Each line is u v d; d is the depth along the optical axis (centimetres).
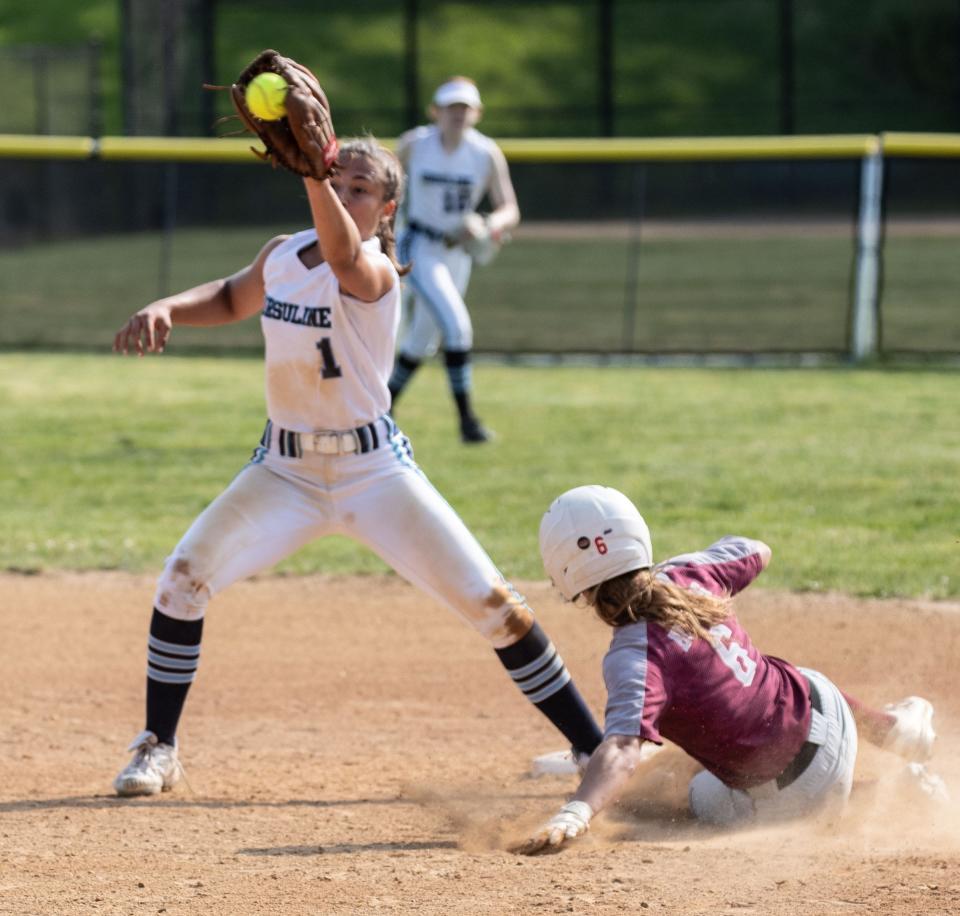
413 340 3872
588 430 3947
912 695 1922
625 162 5653
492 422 4084
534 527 2845
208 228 8288
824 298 6650
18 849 1345
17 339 5906
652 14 12188
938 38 11600
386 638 2297
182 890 1180
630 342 5728
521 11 12112
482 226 3684
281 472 1515
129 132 10138
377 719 1922
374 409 1491
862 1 12012
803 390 4653
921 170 9588
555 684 1526
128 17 10031
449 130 3681
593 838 1369
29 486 3316
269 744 1816
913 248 8100
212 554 1516
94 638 2281
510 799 1555
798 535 2761
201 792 1602
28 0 12900
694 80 11612
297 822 1459
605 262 7925
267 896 1154
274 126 1281
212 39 10212
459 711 1956
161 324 1488
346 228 1353
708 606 1318
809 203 9112
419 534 1490
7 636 2284
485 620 1495
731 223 9050
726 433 3875
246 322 6438
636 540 1298
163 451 3706
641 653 1278
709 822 1415
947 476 3288
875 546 2683
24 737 1836
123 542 2806
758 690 1324
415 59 10331
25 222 8562
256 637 2302
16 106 11056
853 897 1080
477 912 1077
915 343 5491
